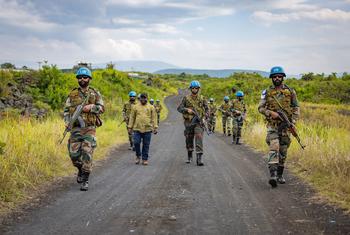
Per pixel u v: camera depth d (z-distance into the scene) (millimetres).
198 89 10609
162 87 88688
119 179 8484
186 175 8938
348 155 8586
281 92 7652
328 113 24953
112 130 18984
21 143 8992
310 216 5547
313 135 12398
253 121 19609
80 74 7484
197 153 10398
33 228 5129
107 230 5062
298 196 6715
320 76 61531
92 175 8961
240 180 8289
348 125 19125
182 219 5523
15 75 22562
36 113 18859
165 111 44312
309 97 45906
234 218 5543
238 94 15719
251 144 15188
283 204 6234
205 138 18484
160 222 5387
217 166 10211
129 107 13969
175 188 7555
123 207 6168
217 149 13969
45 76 23172
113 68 53344
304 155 9805
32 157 8375
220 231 4996
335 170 7887
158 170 9656
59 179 8195
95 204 6340
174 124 28766
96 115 7613
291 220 5395
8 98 19297
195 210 5980
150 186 7746
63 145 10852
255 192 7125
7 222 5359
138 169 9812
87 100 7496
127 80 51938
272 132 7660
